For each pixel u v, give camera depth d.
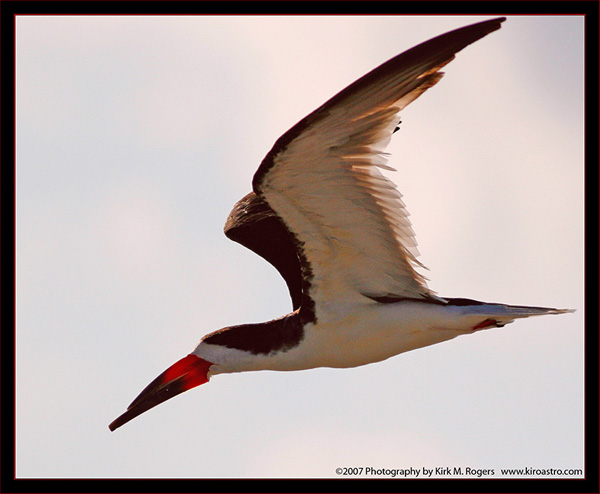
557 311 13.22
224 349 14.07
